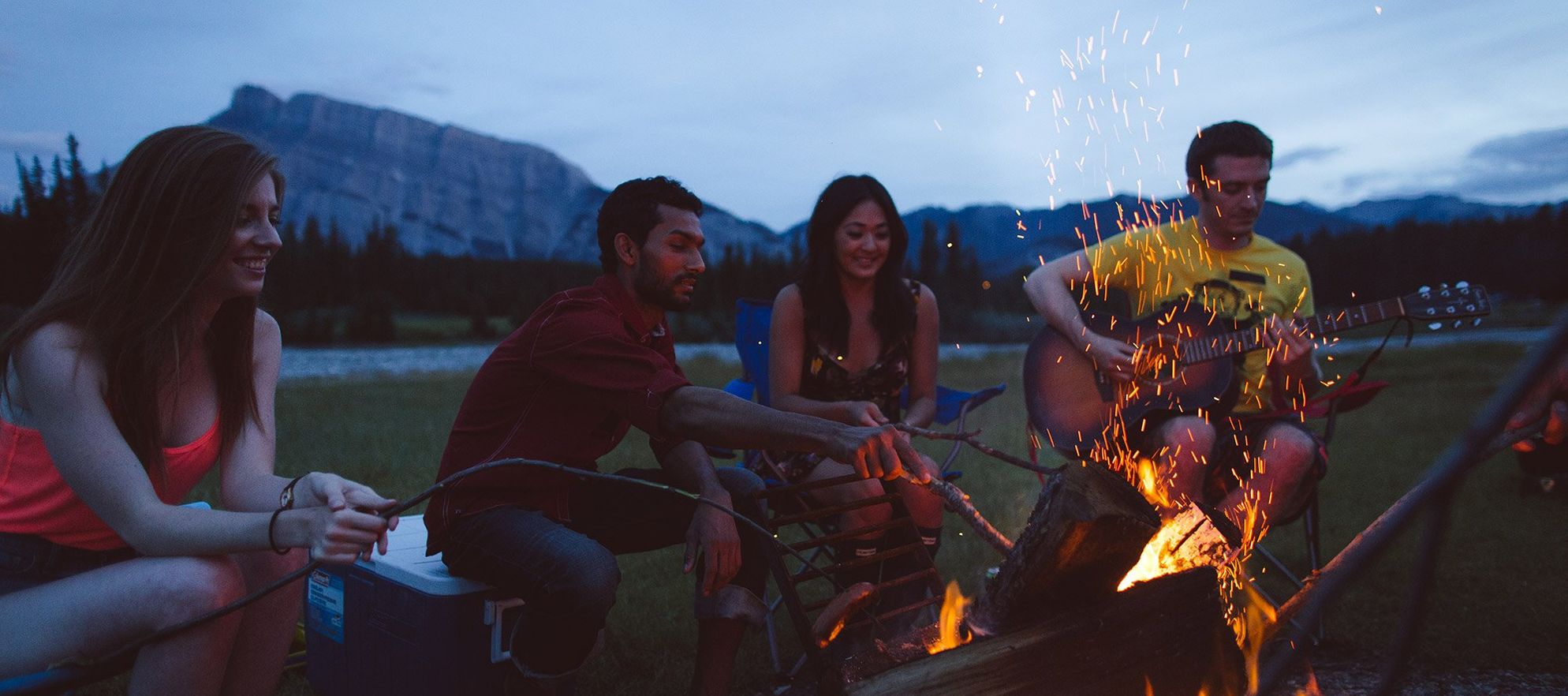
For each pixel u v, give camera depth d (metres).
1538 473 4.77
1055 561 1.81
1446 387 11.46
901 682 1.79
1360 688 2.53
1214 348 3.21
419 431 7.97
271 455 2.15
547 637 2.08
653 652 3.03
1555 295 19.64
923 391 3.38
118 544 1.93
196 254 1.82
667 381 2.11
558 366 2.17
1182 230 3.43
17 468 1.82
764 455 2.98
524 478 2.20
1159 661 2.08
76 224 1.88
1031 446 3.50
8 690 1.58
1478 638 2.86
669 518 2.49
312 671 2.63
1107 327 3.36
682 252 2.35
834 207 3.14
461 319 95.44
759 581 2.41
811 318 3.17
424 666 2.20
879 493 2.79
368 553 1.88
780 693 2.74
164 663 1.74
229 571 1.82
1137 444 3.24
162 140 1.85
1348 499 4.96
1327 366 14.97
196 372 2.01
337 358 41.66
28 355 1.76
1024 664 1.89
